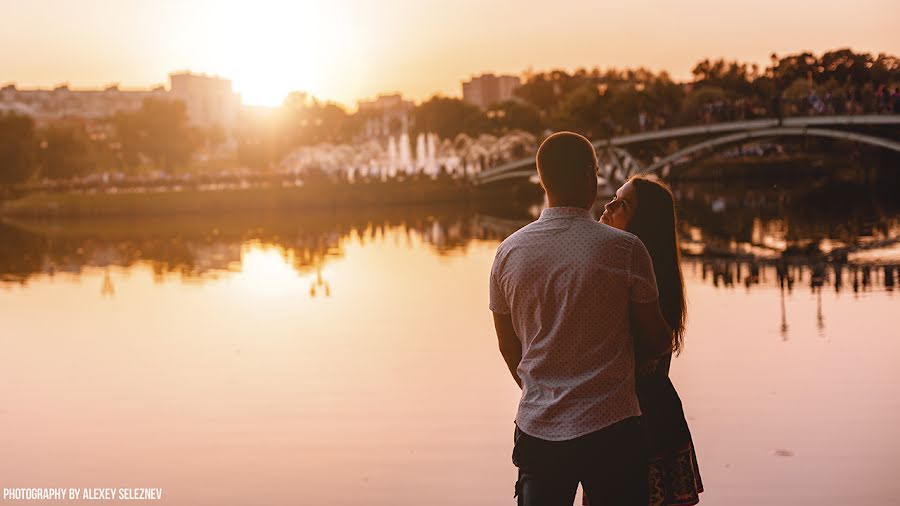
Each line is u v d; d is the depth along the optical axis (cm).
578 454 371
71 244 4759
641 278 371
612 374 373
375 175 8225
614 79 15850
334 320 1955
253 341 1717
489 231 4822
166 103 13862
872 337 1498
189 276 3033
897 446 899
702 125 5675
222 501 845
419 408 1150
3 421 1155
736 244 3412
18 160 9950
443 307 2106
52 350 1686
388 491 855
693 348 1449
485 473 897
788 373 1245
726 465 862
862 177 7038
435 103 14512
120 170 13262
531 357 381
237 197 7325
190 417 1152
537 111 13112
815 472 833
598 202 5906
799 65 11219
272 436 1051
